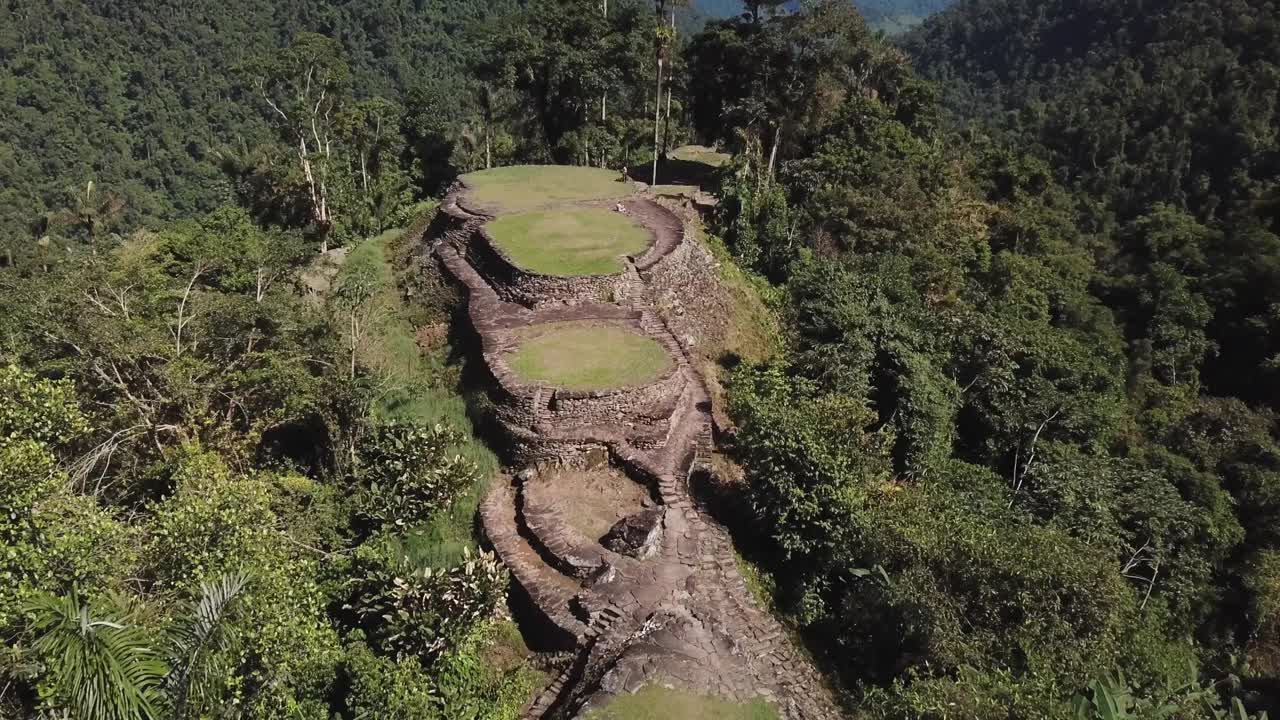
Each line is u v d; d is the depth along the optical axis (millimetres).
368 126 43000
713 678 12305
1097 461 22109
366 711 11461
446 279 26016
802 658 14242
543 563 14828
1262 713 14125
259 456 19203
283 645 11297
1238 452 27500
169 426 17328
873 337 21234
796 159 37344
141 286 21250
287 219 39750
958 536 14305
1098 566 14641
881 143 36750
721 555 15406
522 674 13250
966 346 23891
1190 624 20297
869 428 20281
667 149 44875
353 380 18938
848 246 32094
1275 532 23828
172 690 8211
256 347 19781
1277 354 36812
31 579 10688
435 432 17375
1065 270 41781
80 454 16828
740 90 39031
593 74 40125
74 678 8023
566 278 22656
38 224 59531
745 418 17609
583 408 17703
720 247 30266
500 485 17188
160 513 12797
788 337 24766
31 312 17594
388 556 14719
